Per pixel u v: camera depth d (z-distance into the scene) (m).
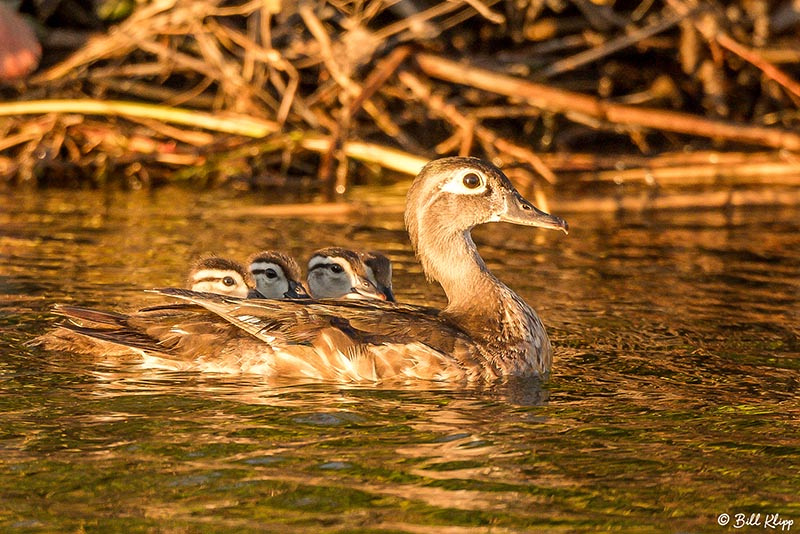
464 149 23.14
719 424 10.95
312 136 23.66
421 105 25.44
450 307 13.09
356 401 11.43
